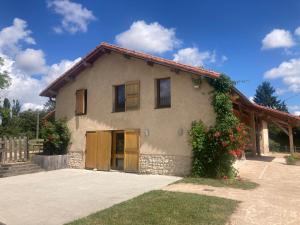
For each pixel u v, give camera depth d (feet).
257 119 74.84
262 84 197.88
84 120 56.65
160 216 23.72
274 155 77.05
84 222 22.81
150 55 48.42
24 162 53.98
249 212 25.53
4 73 91.04
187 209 25.49
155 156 47.65
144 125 49.26
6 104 136.05
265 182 39.88
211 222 22.57
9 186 39.22
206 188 35.24
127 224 22.09
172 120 46.55
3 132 97.86
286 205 27.99
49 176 47.37
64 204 29.14
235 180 40.22
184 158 44.93
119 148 53.78
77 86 58.34
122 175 47.14
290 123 65.82
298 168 51.39
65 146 58.18
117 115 52.47
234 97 43.55
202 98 44.09
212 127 42.29
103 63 55.26
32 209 27.53
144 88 49.90
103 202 29.55
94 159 54.65
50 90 60.23
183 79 46.11
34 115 153.58
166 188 35.45
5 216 25.49
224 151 41.19
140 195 31.42
